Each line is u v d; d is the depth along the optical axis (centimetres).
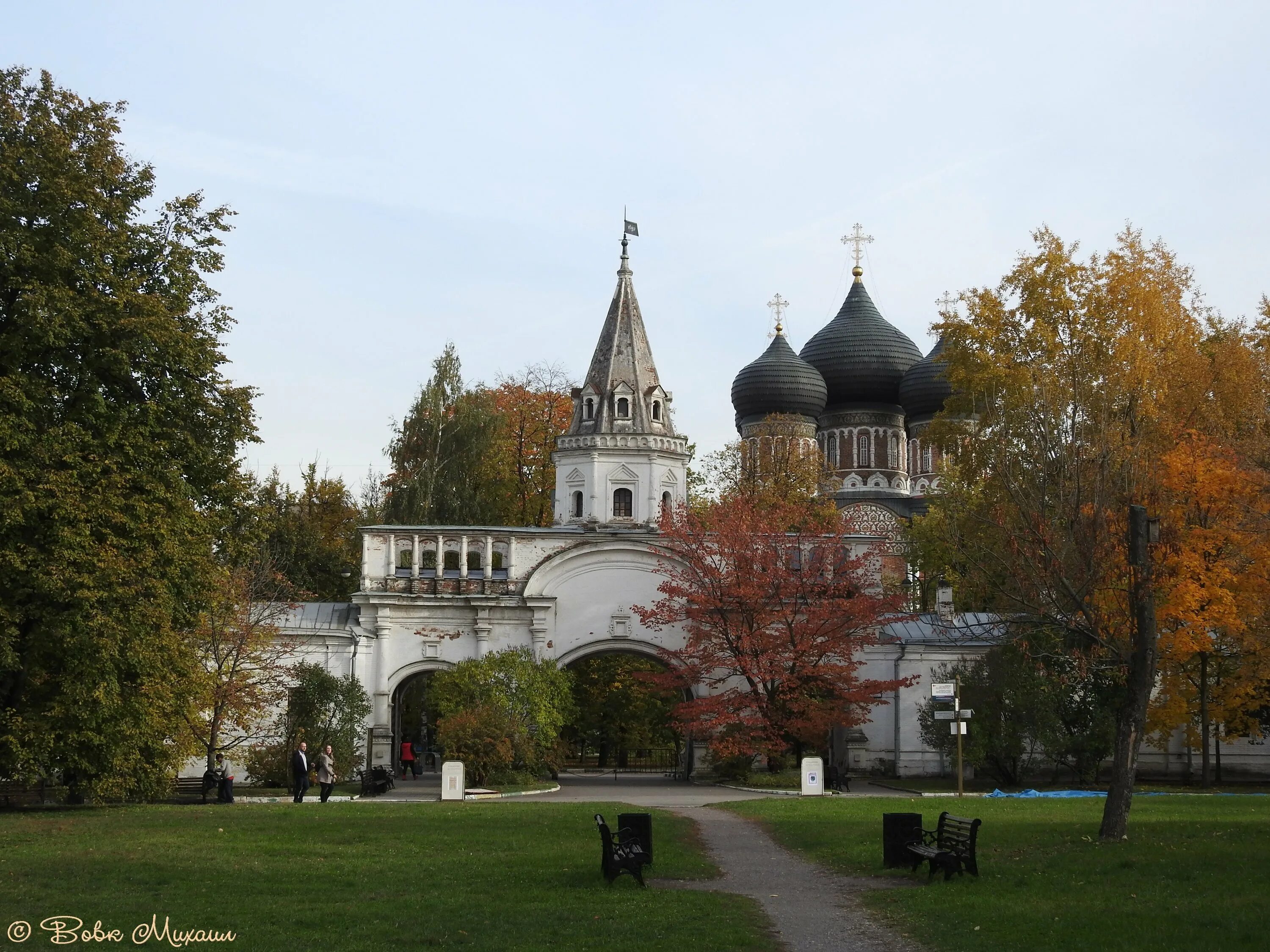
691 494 8525
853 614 5412
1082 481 3203
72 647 3391
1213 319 5547
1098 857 2441
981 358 5425
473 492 7750
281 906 2053
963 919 1933
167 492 3628
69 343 3553
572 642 6334
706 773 6003
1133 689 2752
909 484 9738
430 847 2809
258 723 5628
